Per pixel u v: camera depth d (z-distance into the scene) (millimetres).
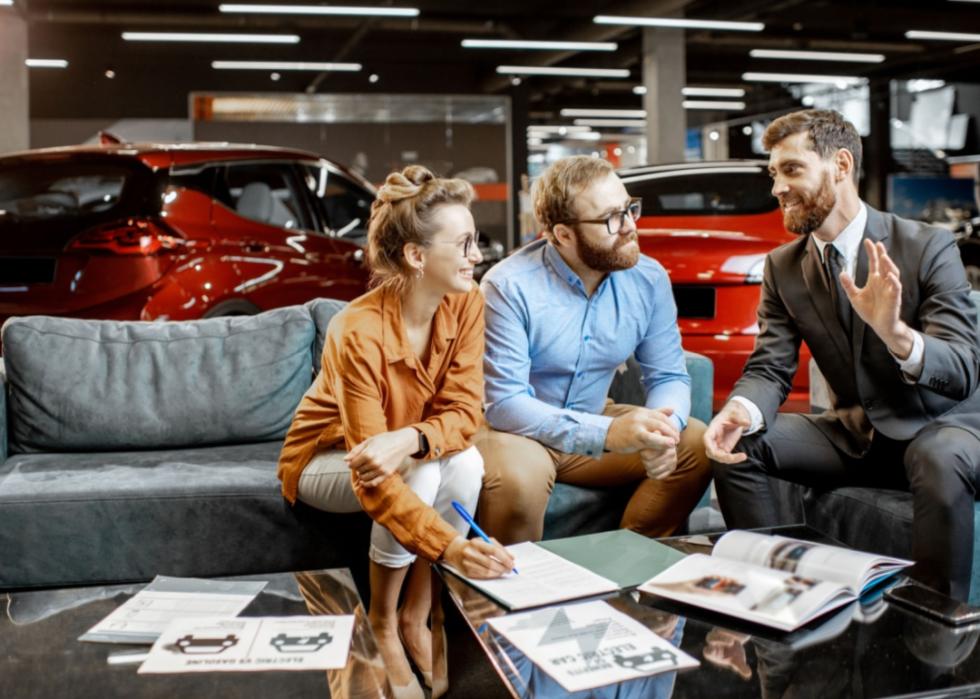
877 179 20047
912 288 2279
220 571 2357
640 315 2449
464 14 15398
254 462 2570
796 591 1567
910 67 19203
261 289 4727
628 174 5113
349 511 2311
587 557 1849
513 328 2359
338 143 16328
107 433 2766
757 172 4977
